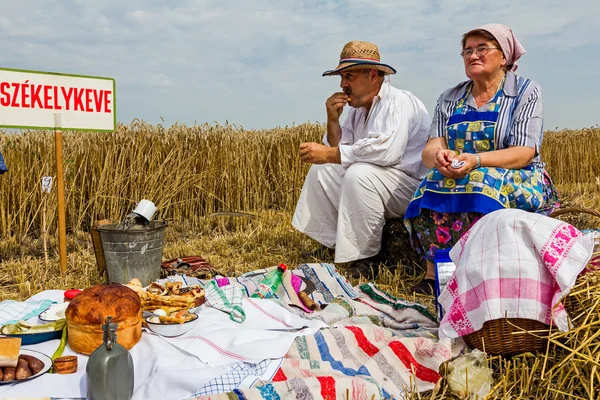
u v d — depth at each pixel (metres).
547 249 2.60
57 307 3.20
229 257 5.87
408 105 4.88
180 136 8.91
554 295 2.58
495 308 2.64
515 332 2.63
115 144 8.12
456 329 2.80
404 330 3.35
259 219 8.09
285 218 8.05
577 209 3.09
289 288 3.92
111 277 4.40
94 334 2.69
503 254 2.71
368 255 4.88
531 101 3.88
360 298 3.90
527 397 2.45
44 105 5.02
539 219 2.72
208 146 9.06
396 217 5.00
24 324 2.90
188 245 6.46
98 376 2.22
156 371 2.52
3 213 7.01
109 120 5.44
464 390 2.47
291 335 2.96
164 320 2.98
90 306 2.71
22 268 5.29
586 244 2.57
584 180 16.95
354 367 2.77
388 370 2.68
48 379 2.42
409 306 3.63
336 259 4.82
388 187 4.75
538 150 3.90
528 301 2.61
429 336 3.07
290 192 9.93
